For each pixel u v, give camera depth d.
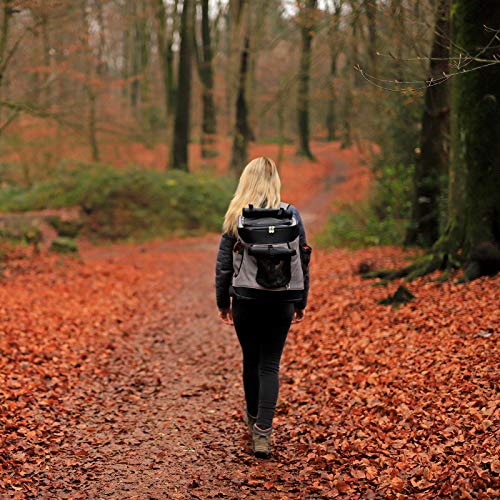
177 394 5.49
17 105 14.27
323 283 10.27
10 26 13.04
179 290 11.80
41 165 25.39
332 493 3.37
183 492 3.48
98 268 14.24
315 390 5.15
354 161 22.42
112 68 38.62
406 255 11.91
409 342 5.87
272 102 28.67
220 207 24.56
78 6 14.69
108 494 3.45
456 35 7.33
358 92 15.17
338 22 12.26
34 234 18.30
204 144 35.41
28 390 5.12
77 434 4.40
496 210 7.55
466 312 6.30
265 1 24.92
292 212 3.81
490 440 3.51
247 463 3.86
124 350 7.12
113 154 27.69
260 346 4.05
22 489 3.43
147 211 22.80
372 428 4.13
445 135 11.73
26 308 8.79
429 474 3.36
